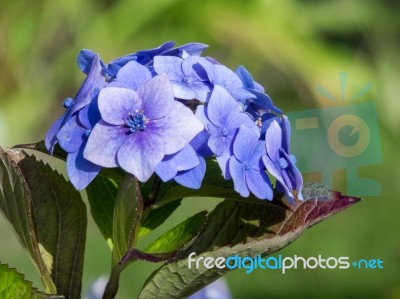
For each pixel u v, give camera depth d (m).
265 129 0.59
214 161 0.59
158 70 0.57
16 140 2.04
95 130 0.55
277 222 0.61
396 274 1.79
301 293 1.69
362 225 1.88
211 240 0.61
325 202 0.60
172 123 0.55
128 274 1.60
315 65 2.06
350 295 1.72
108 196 0.64
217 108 0.56
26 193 0.60
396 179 1.97
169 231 0.60
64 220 0.64
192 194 0.60
